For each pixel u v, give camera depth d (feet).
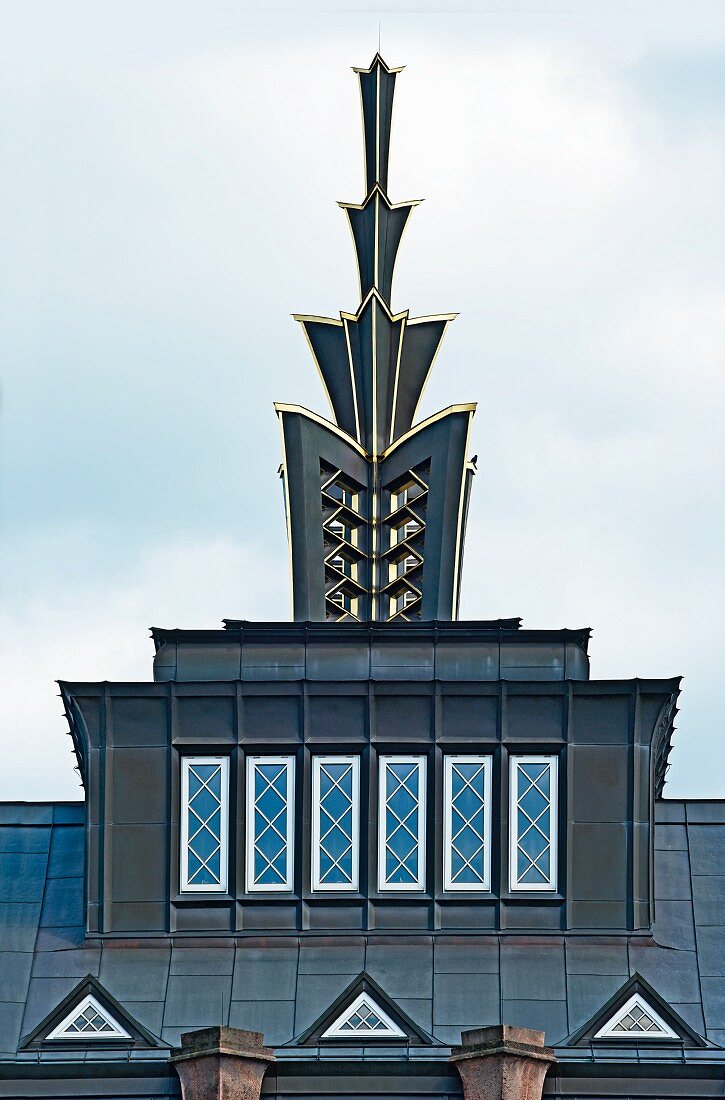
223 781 156.66
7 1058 149.48
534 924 154.51
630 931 154.51
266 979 152.87
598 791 156.25
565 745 156.66
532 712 157.17
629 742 156.76
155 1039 150.00
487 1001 151.64
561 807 155.84
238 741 157.07
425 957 153.48
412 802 156.04
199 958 154.10
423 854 155.33
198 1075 143.43
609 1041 149.07
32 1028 151.53
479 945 154.20
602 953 154.20
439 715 157.17
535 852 155.43
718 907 158.20
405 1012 150.61
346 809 156.04
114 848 156.04
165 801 156.56
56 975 154.10
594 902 155.02
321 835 155.63
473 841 155.53
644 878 155.22
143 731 157.28
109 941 155.02
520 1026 150.51
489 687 157.38
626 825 155.84
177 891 155.33
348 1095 144.66
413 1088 144.77
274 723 157.38
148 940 154.92
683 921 157.17
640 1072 145.79
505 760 156.56
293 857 155.53
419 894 154.61
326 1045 148.05
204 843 155.94
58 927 157.17
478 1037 144.15
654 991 150.71
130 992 152.66
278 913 154.92
